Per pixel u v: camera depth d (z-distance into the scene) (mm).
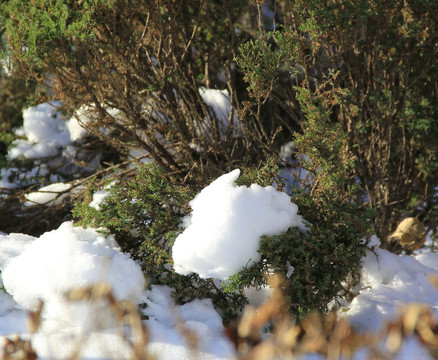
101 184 8148
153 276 6195
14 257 6109
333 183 6070
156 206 6223
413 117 8703
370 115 8992
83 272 5367
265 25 9602
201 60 10281
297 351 3250
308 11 7391
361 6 7117
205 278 5969
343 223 5797
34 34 6855
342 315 5871
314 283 5707
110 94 8055
